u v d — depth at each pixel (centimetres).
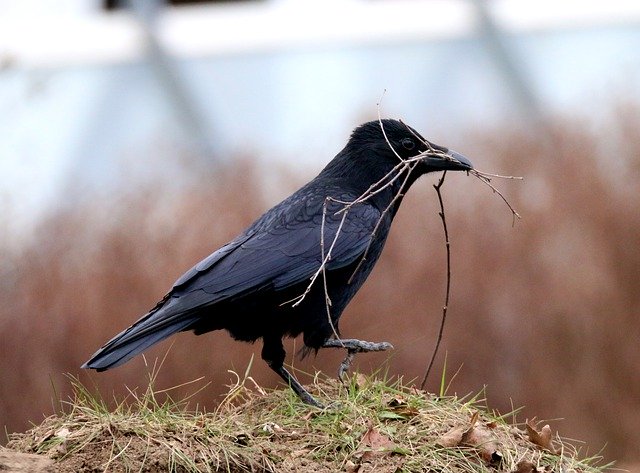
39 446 664
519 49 2159
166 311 774
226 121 2070
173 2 2445
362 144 905
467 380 1573
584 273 1655
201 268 798
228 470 654
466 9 2198
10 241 1558
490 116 1972
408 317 1544
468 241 1634
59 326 1469
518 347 1602
